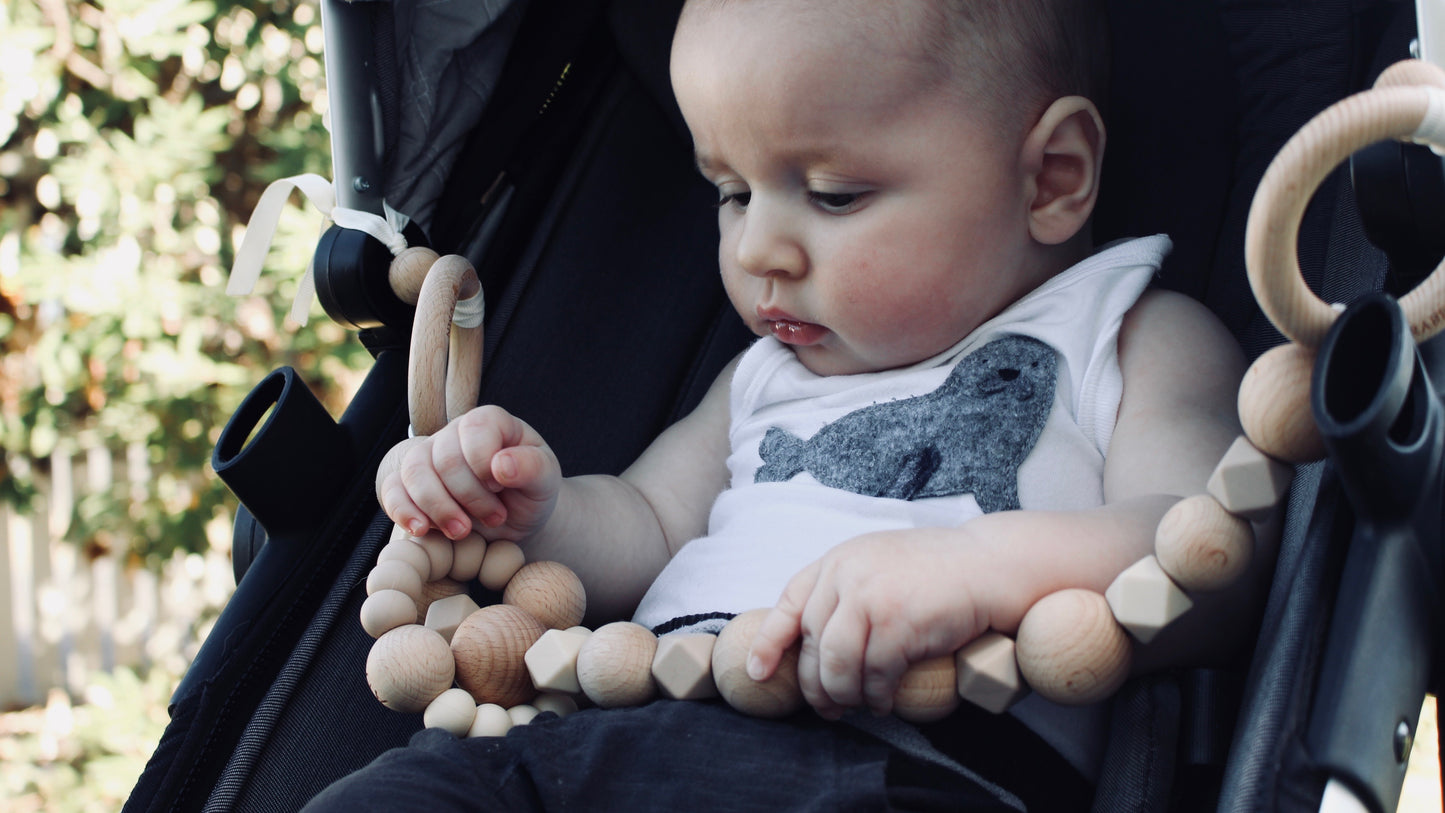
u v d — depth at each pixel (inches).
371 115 49.3
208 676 42.2
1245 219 49.4
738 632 34.0
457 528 38.6
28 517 161.0
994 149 42.0
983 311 43.9
